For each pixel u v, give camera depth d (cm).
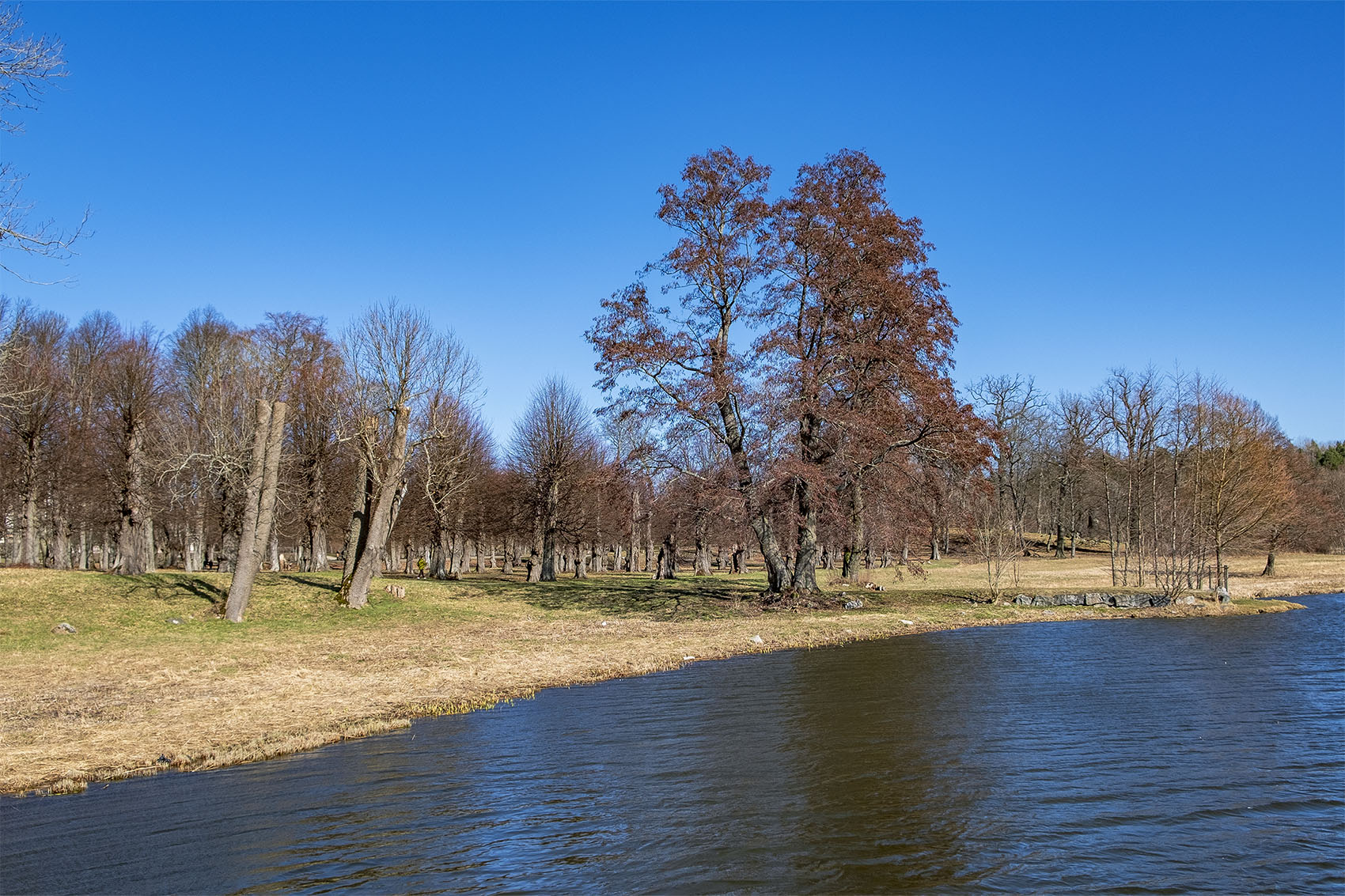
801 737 1493
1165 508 4916
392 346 3591
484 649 2561
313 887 862
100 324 4788
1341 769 1273
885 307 3388
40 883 872
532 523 5650
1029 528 9075
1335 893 849
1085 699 1820
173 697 1800
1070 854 945
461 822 1056
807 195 3588
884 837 998
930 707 1742
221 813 1091
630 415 3628
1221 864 921
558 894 845
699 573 6562
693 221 3716
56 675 2036
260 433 3094
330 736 1481
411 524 5722
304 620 3103
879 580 4959
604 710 1739
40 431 4256
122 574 3519
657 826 1041
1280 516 5306
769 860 931
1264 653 2500
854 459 3356
